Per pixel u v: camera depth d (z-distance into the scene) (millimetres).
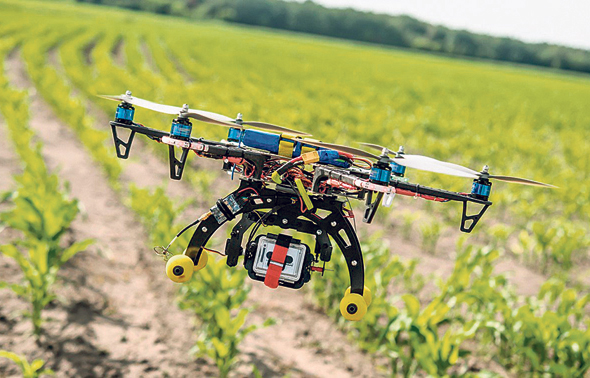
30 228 6984
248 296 8242
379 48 136125
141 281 8227
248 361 6512
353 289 2893
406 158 2557
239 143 2859
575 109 45000
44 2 121312
